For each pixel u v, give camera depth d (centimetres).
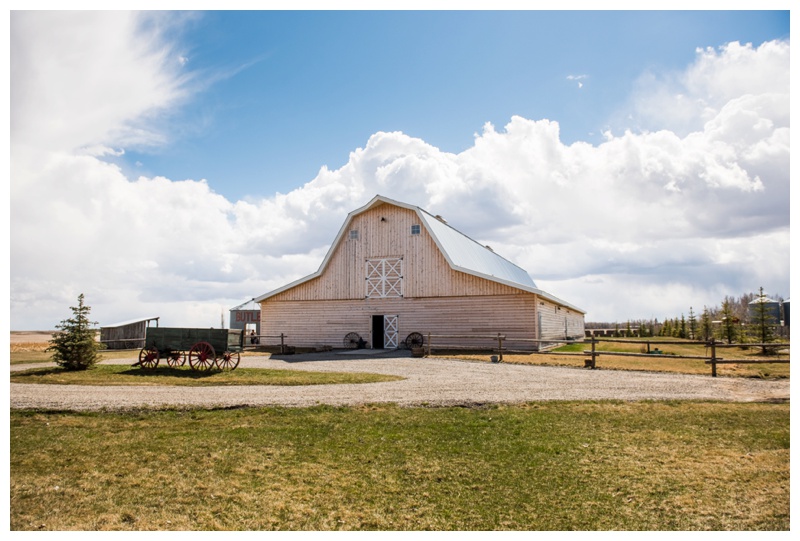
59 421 1197
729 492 789
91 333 2077
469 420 1169
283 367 2089
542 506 765
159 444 1033
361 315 3117
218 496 806
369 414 1223
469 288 2892
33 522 729
